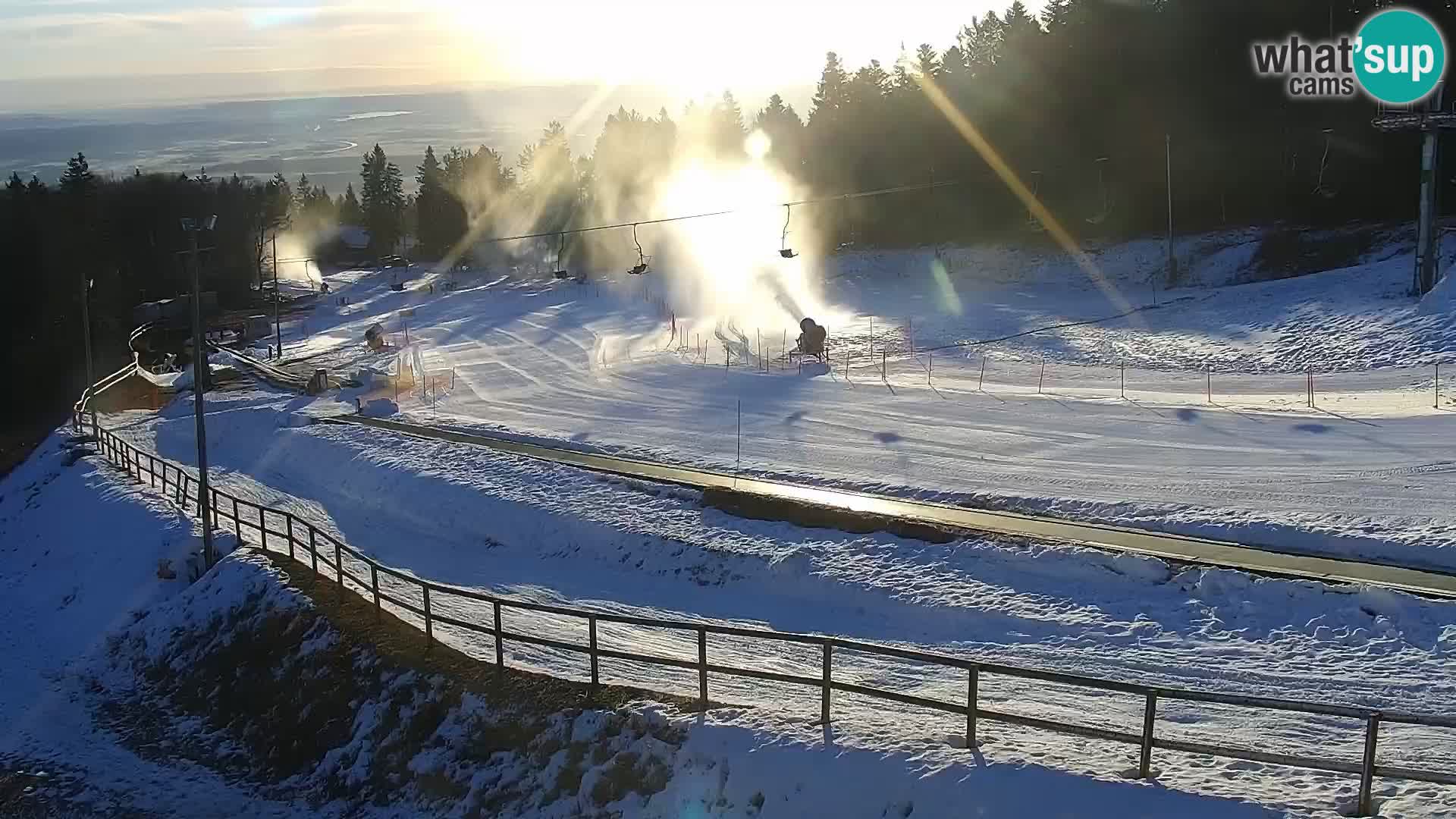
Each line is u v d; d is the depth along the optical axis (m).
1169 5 80.50
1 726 22.75
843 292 79.75
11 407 70.56
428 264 137.50
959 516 26.09
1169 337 49.56
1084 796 11.80
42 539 36.38
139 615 27.36
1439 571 20.48
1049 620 20.67
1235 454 29.14
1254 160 73.38
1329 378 38.88
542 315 78.75
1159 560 21.73
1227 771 12.68
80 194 104.25
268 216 122.00
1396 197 65.69
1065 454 30.83
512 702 17.33
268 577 24.89
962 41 106.56
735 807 13.83
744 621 22.73
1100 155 79.69
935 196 88.44
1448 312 42.22
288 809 18.12
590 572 27.23
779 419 38.66
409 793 17.28
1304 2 72.62
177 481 37.69
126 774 20.14
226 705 21.75
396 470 36.06
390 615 22.02
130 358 72.38
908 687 17.72
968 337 55.34
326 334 79.94
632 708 15.91
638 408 43.38
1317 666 17.64
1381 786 11.91
